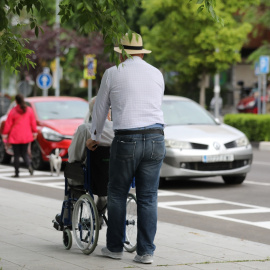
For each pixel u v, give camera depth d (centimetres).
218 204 3384
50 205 3142
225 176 4206
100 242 2233
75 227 2122
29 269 1830
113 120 1936
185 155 3897
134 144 1903
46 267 1856
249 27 8594
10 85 15250
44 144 5009
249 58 11375
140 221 1945
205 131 4062
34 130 4672
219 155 3941
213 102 12731
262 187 4056
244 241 2336
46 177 4625
